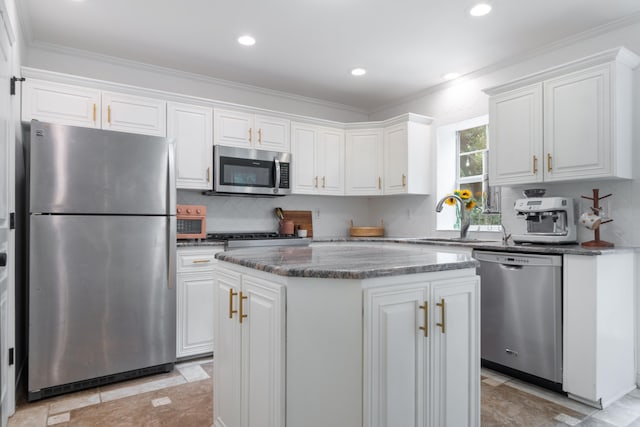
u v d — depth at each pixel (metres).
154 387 2.48
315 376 1.36
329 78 3.80
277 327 1.39
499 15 2.64
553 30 2.84
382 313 1.37
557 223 2.72
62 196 2.33
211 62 3.44
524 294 2.52
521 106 2.88
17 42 2.46
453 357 1.57
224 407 1.82
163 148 2.68
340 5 2.54
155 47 3.15
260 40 3.03
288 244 3.63
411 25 2.79
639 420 2.08
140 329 2.59
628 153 2.51
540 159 2.76
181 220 3.16
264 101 4.14
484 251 2.78
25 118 2.61
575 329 2.29
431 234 4.05
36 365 2.26
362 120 4.81
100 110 2.90
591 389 2.21
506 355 2.61
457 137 4.05
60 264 2.32
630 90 2.53
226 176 3.45
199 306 3.01
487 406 2.22
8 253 2.06
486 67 3.52
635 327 2.53
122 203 2.52
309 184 4.00
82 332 2.39
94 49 3.19
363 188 4.20
